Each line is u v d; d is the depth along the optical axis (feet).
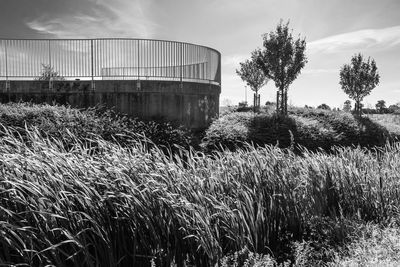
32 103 47.01
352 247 13.37
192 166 15.67
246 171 16.49
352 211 17.84
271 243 15.49
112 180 12.43
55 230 10.81
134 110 48.11
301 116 63.41
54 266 9.89
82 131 34.30
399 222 16.39
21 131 32.83
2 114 35.94
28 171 11.48
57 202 10.75
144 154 15.20
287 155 19.90
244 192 14.61
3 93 47.62
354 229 14.74
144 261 12.16
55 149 13.74
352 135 53.26
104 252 11.48
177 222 12.60
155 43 49.21
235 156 17.74
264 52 67.77
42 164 11.68
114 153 14.07
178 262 12.55
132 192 12.14
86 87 47.50
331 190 18.20
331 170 18.99
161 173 14.14
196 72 53.98
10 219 10.24
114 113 46.01
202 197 13.55
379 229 14.69
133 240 12.17
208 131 47.55
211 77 56.75
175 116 50.21
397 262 10.96
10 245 9.63
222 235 13.65
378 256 11.50
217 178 15.52
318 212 17.04
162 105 49.26
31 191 10.32
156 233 12.29
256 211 15.49
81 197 11.53
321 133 49.49
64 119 36.27
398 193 18.76
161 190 12.67
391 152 24.54
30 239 9.85
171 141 39.65
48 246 10.08
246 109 81.92
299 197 16.97
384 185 18.93
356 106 80.48
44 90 47.44
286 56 65.41
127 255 12.17
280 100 67.82
